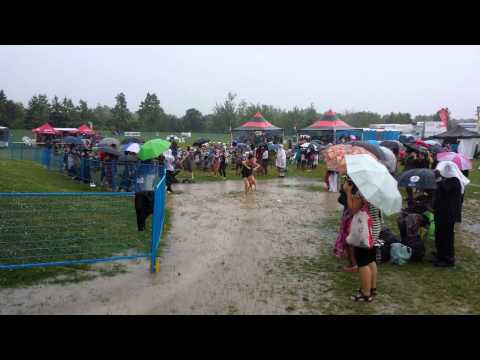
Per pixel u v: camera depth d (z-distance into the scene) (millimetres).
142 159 9586
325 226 9555
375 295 5457
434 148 16188
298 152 24734
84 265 6301
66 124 70438
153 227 6145
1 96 70562
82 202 9844
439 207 6652
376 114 87000
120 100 76938
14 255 6293
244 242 8078
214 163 20375
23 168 16969
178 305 5070
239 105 71438
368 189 4895
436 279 6094
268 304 5152
